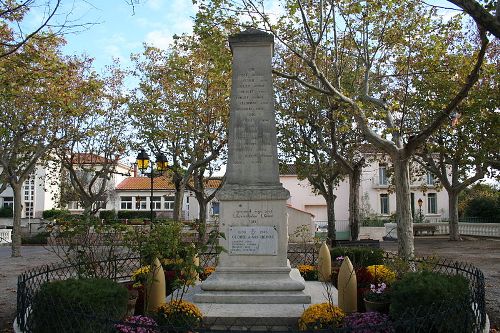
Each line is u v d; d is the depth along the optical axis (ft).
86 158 121.08
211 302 28.17
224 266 29.78
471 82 36.94
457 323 20.29
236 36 32.12
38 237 107.14
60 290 20.53
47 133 80.48
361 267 36.65
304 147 87.66
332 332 16.43
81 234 30.76
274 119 31.32
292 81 76.74
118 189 182.19
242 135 31.09
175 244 27.04
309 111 78.07
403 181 45.19
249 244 29.81
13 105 69.26
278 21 49.42
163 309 23.56
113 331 19.04
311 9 47.44
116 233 30.40
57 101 65.10
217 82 72.33
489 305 34.12
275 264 29.63
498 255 72.28
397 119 71.72
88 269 29.55
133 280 31.91
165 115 82.23
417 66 52.54
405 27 48.47
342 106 50.34
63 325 19.34
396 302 21.66
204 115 80.33
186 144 83.15
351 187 82.99
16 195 78.23
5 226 155.33
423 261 34.19
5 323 29.45
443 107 46.14
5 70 46.91
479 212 133.28
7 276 52.65
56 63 50.98
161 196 183.42
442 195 165.99
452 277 23.44
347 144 85.15
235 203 30.19
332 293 31.63
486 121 63.36
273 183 30.55
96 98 86.07
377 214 161.07
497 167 77.71
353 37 48.96
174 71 80.23
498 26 22.41
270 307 27.14
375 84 69.82
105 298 20.80
